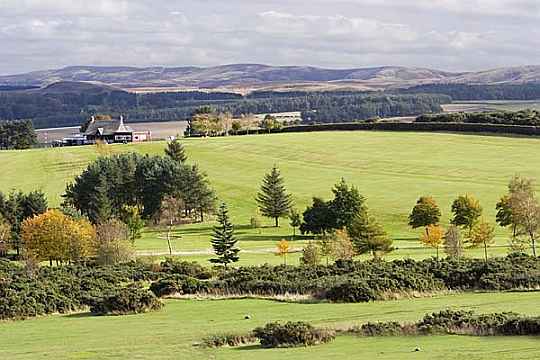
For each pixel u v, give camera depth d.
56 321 47.81
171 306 51.91
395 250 94.00
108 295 53.19
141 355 35.56
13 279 60.66
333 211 116.44
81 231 85.56
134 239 112.38
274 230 129.12
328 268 64.62
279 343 36.62
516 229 101.38
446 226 118.88
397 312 45.03
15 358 36.03
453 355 31.52
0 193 122.81
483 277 55.22
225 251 82.88
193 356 34.84
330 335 37.50
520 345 33.22
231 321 44.72
